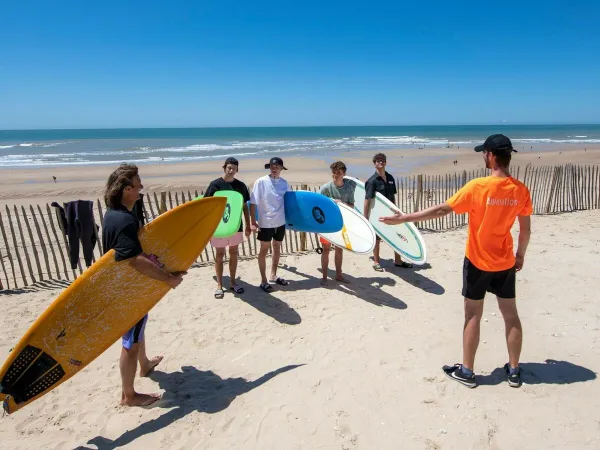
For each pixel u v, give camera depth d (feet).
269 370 11.82
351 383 10.89
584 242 22.88
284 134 321.52
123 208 8.97
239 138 257.34
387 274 19.22
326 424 9.43
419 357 12.05
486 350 12.23
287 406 10.11
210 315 15.38
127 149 157.07
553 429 8.93
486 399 10.00
